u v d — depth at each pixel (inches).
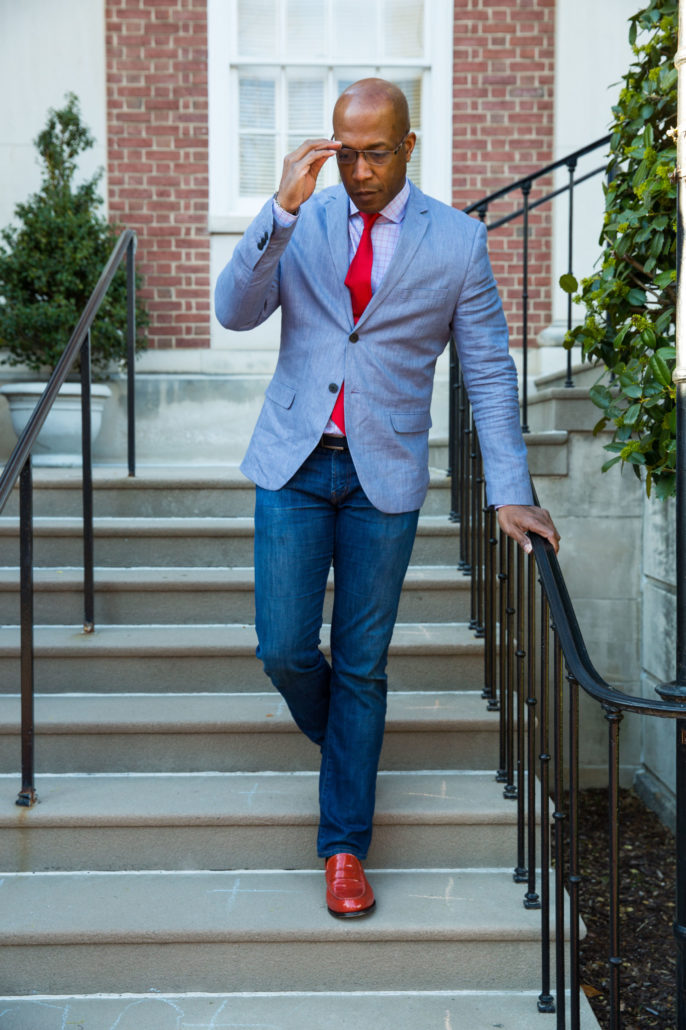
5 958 84.4
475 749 106.1
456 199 215.0
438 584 124.4
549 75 213.6
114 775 104.3
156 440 208.1
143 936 83.7
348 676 85.6
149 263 212.1
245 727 104.0
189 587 123.9
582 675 70.3
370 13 220.2
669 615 137.8
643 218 104.6
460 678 116.0
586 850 132.9
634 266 109.4
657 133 107.8
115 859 94.8
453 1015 81.6
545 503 146.7
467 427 128.3
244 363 212.2
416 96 222.1
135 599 124.2
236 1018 81.1
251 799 97.3
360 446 80.8
